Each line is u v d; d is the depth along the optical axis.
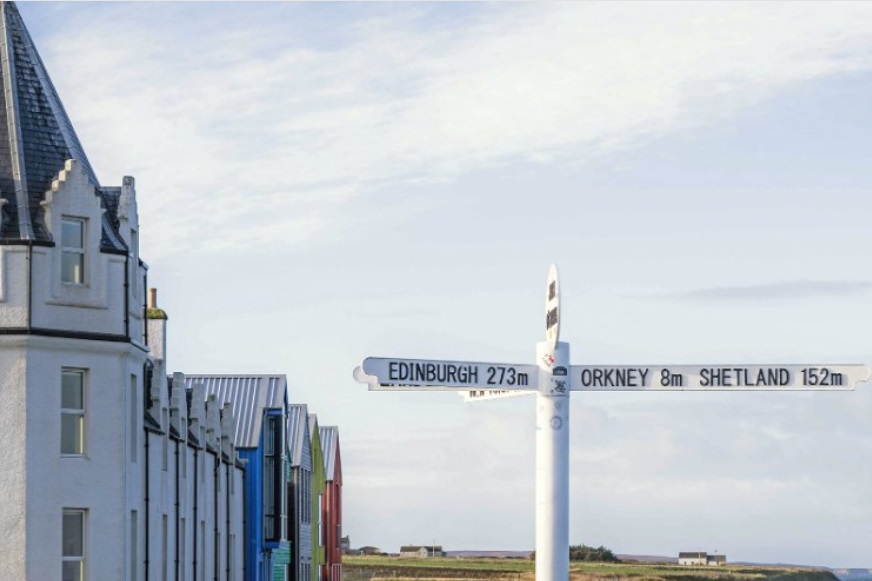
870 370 34.06
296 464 89.44
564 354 34.75
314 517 101.81
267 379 81.69
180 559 57.66
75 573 43.75
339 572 118.00
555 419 34.69
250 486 77.25
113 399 44.66
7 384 42.78
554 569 34.56
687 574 163.38
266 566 81.50
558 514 34.66
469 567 195.75
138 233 48.25
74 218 44.31
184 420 58.31
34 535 42.62
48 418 43.12
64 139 46.19
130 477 45.88
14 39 46.84
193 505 60.78
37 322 42.94
